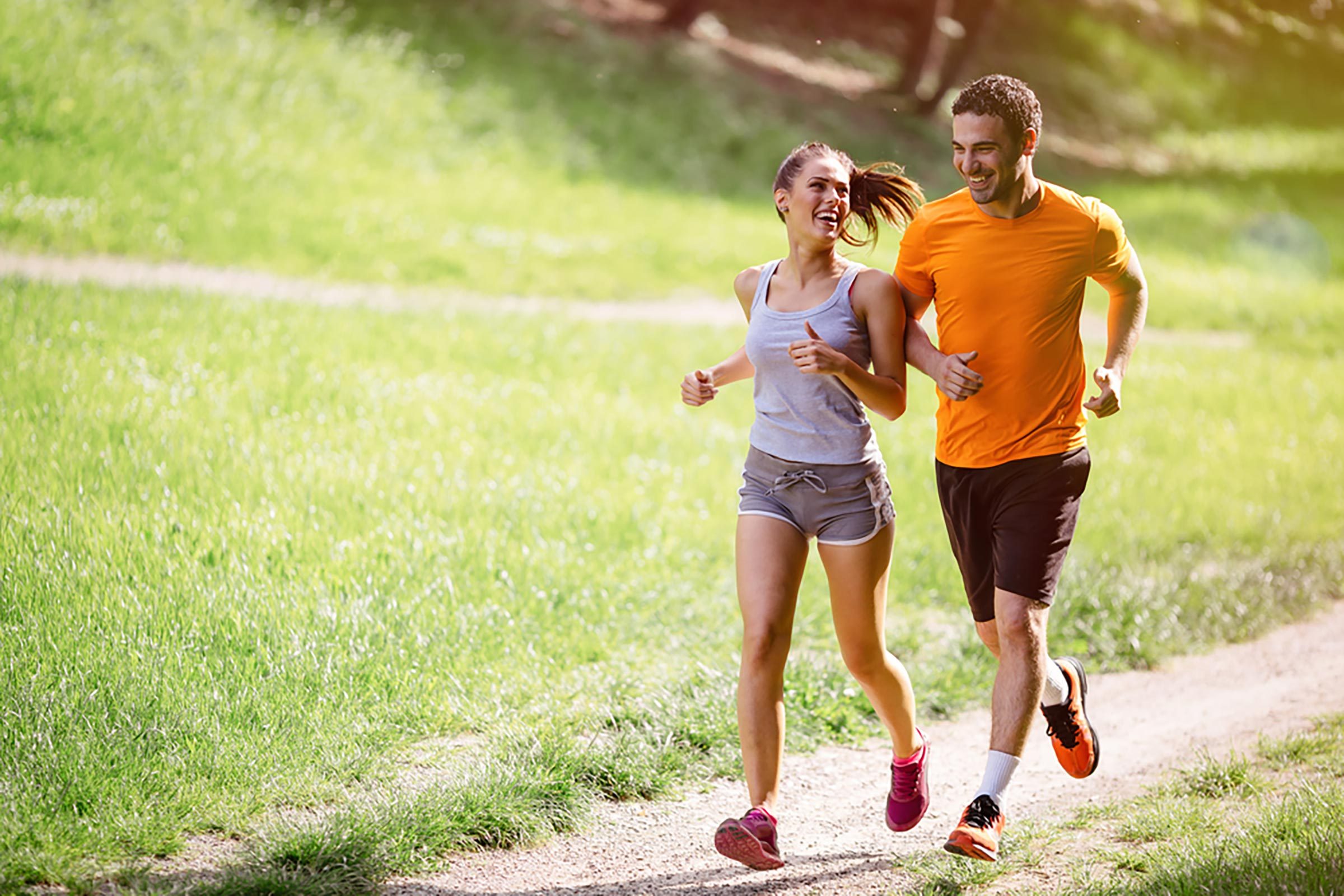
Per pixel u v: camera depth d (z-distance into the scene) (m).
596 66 58.41
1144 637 15.66
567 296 36.09
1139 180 74.44
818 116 62.91
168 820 8.78
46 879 7.93
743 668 8.64
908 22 82.44
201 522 14.14
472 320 29.09
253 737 10.05
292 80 46.22
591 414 22.34
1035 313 8.94
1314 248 65.81
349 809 9.15
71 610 11.41
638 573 15.58
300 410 19.69
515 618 13.50
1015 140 8.60
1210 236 64.56
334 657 11.57
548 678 12.45
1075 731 9.92
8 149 34.56
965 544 9.54
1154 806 10.07
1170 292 48.72
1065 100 85.56
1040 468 9.06
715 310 37.50
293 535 14.27
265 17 48.66
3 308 22.05
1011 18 90.75
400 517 15.60
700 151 55.72
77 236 30.52
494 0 59.66
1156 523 20.16
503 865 9.05
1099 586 16.67
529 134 51.09
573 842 9.56
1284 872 7.86
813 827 10.23
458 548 14.80
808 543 9.20
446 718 11.25
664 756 10.98
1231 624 16.48
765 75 66.00
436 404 21.27
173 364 20.73
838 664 13.63
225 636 11.55
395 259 35.31
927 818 10.52
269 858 8.46
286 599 12.55
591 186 49.25
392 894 8.36
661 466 19.88
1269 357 39.00
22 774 8.88
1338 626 17.12
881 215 9.73
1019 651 8.85
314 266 33.12
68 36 41.03
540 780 9.93
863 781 11.34
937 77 78.44
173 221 33.34
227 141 40.72
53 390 18.02
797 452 8.94
